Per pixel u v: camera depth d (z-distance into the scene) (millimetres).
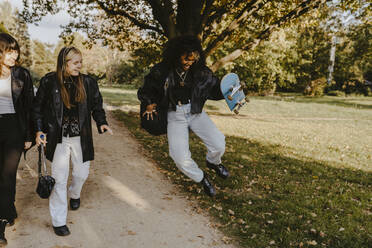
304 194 4777
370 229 3686
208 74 3348
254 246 3188
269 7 11570
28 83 2961
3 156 2883
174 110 3318
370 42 32812
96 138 7832
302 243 3230
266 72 29422
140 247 3014
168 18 9695
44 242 2930
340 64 38625
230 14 11961
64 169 3057
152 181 4953
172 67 3230
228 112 18766
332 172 6359
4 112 2830
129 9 12180
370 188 5438
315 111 21031
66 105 2947
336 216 4004
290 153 7922
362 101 31562
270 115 18438
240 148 7930
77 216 3506
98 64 48031
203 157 6527
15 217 3133
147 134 8891
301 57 35625
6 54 2709
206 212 3936
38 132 2922
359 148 9406
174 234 3322
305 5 9711
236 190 4785
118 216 3615
